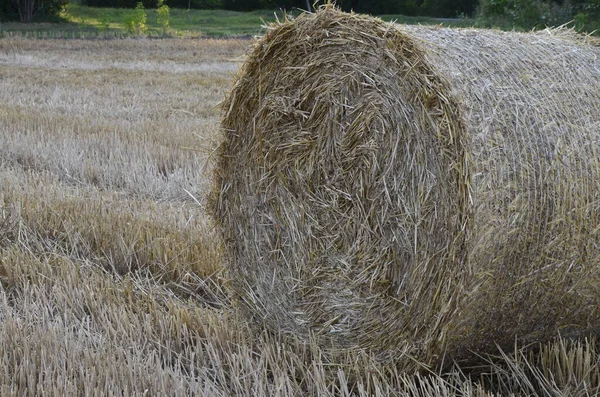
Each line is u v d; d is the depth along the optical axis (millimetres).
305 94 4375
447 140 3709
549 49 4211
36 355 4023
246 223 4758
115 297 4898
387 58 4023
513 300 3820
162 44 31516
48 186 7461
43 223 6355
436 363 3990
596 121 3939
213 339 4328
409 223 3922
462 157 3641
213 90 16469
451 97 3713
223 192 4891
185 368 4164
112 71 20156
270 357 4117
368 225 4105
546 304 3908
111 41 32562
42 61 22453
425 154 3836
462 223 3648
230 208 4867
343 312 4258
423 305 3883
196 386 3713
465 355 4031
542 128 3787
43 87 16141
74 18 51438
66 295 4852
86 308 4898
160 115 12766
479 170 3619
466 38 4137
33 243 6020
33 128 10734
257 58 4641
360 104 4141
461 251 3678
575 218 3779
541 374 3943
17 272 5293
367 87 4113
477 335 3889
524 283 3793
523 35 4430
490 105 3754
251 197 4715
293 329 4527
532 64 4035
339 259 4250
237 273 4859
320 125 4316
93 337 4344
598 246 3855
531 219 3709
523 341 4090
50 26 44406
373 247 4102
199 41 33344
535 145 3742
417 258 3893
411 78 3891
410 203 3916
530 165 3703
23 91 15477
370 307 4141
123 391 3758
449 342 3857
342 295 4258
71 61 22828
